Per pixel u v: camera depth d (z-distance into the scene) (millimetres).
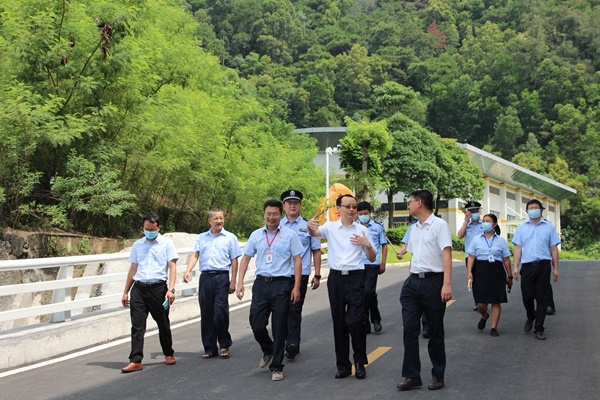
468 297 14562
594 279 18328
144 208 21094
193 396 6617
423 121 92625
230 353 8945
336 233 7297
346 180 35375
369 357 8422
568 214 78438
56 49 15664
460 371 7523
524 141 90188
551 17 107500
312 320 11695
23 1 16312
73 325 9430
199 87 24875
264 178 25531
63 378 7574
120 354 9016
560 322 10938
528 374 7293
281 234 7656
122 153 17094
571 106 88250
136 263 8219
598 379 6988
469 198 53125
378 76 100188
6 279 13523
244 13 104625
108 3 16875
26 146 15070
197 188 22750
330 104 86938
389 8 130000
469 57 105312
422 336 9992
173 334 10688
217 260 8797
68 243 15875
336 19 121562
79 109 16734
